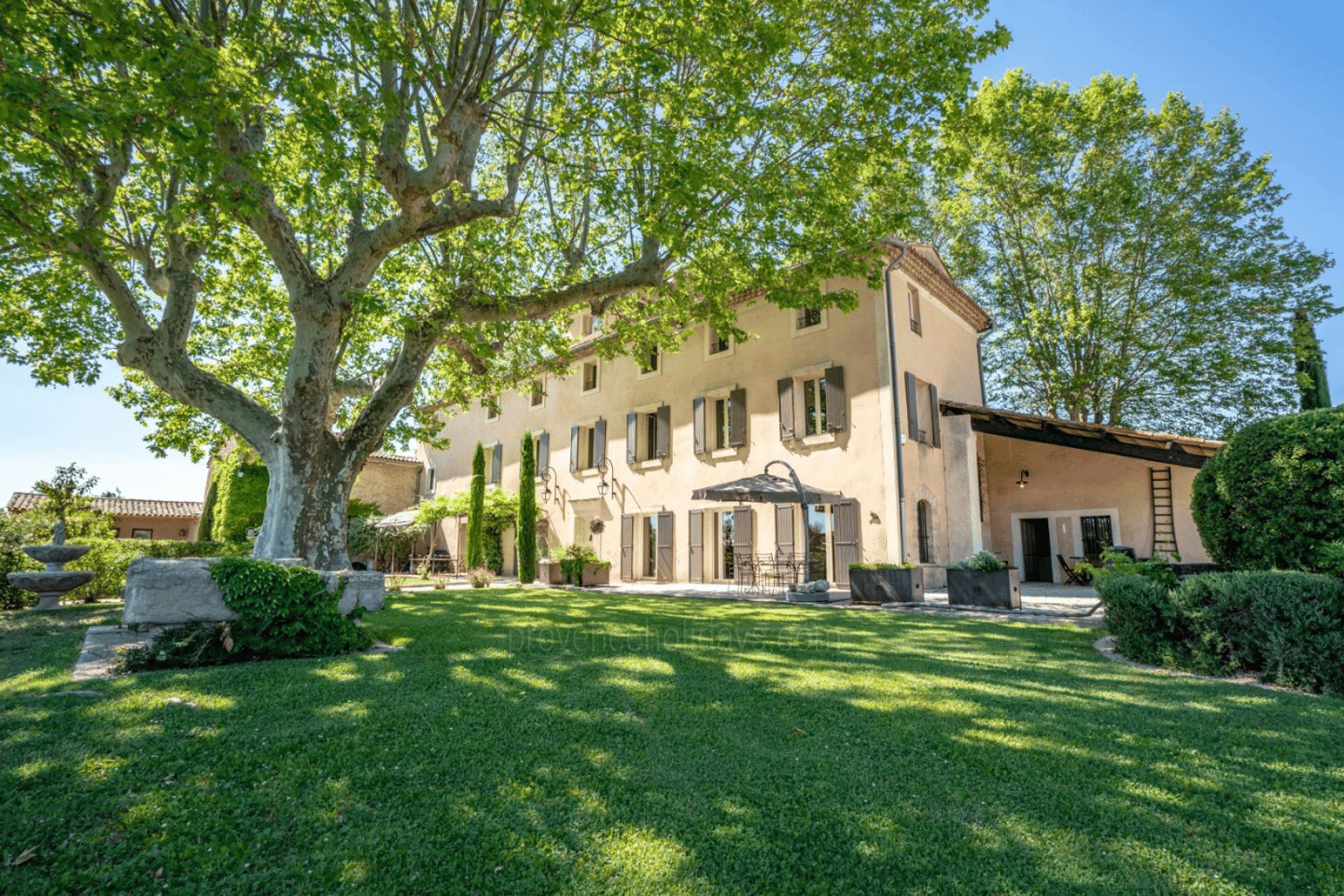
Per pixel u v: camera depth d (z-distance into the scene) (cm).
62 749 304
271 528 842
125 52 526
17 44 496
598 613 876
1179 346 1891
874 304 1498
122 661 477
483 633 675
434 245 1194
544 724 356
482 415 2730
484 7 758
